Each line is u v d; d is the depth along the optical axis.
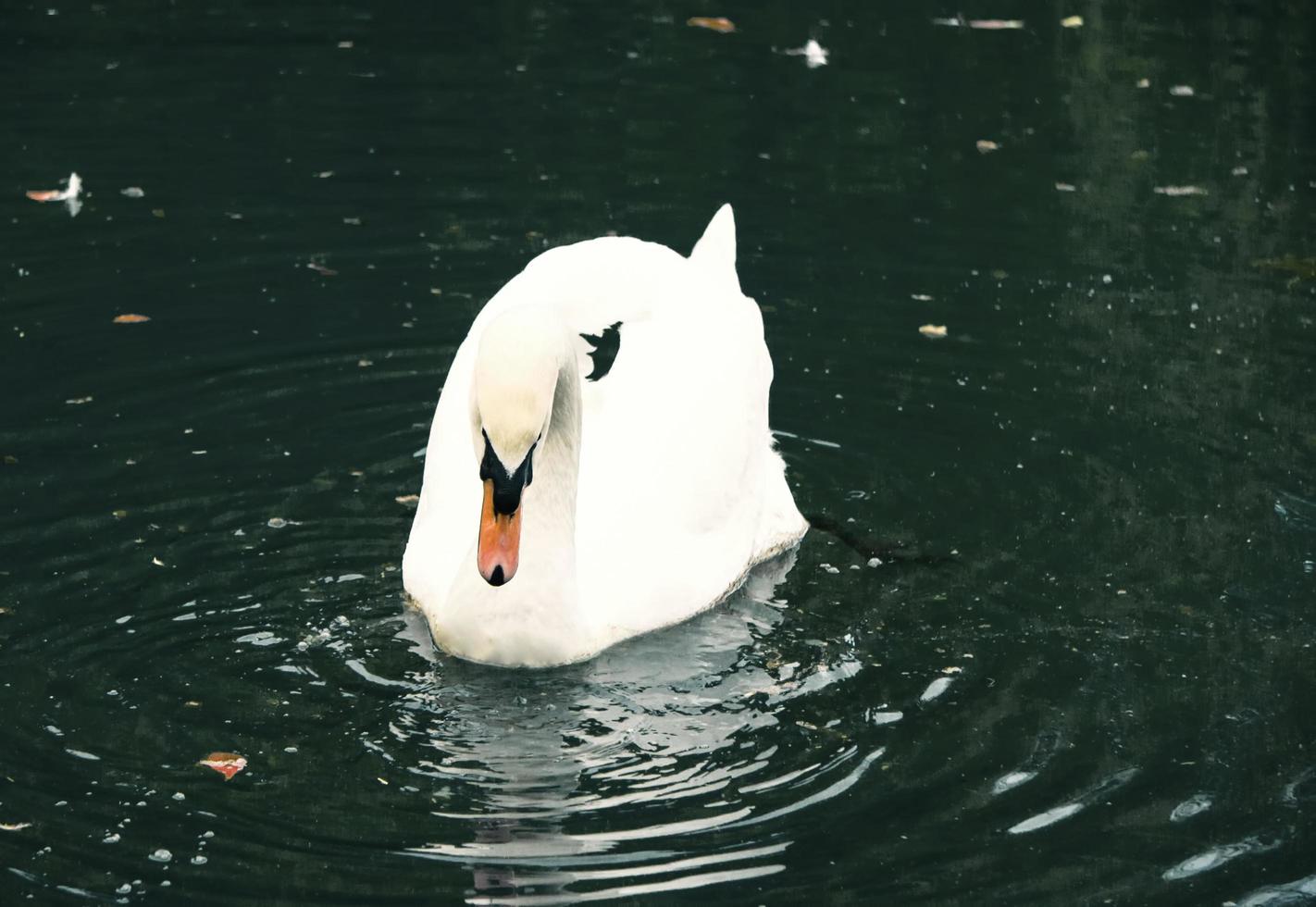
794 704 9.37
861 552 10.95
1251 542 10.88
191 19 20.27
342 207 15.54
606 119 17.69
